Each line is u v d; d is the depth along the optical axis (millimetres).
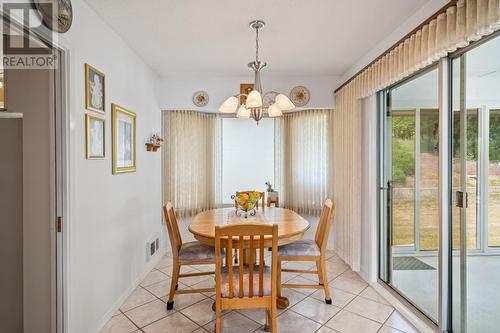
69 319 1832
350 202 3410
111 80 2441
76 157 1907
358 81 3133
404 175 2668
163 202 4074
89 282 2070
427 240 2342
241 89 3689
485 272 1810
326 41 2740
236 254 3412
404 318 2354
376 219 3041
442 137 2041
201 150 4242
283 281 3084
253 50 2957
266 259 3746
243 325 2271
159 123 3869
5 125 1920
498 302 1738
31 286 1860
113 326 2260
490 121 1738
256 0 2049
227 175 4477
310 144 4160
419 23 2164
